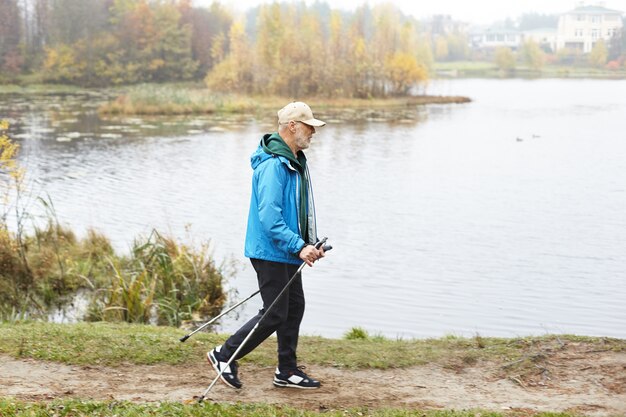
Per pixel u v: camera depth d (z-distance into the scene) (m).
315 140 36.25
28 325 7.70
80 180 23.98
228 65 65.81
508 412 5.25
